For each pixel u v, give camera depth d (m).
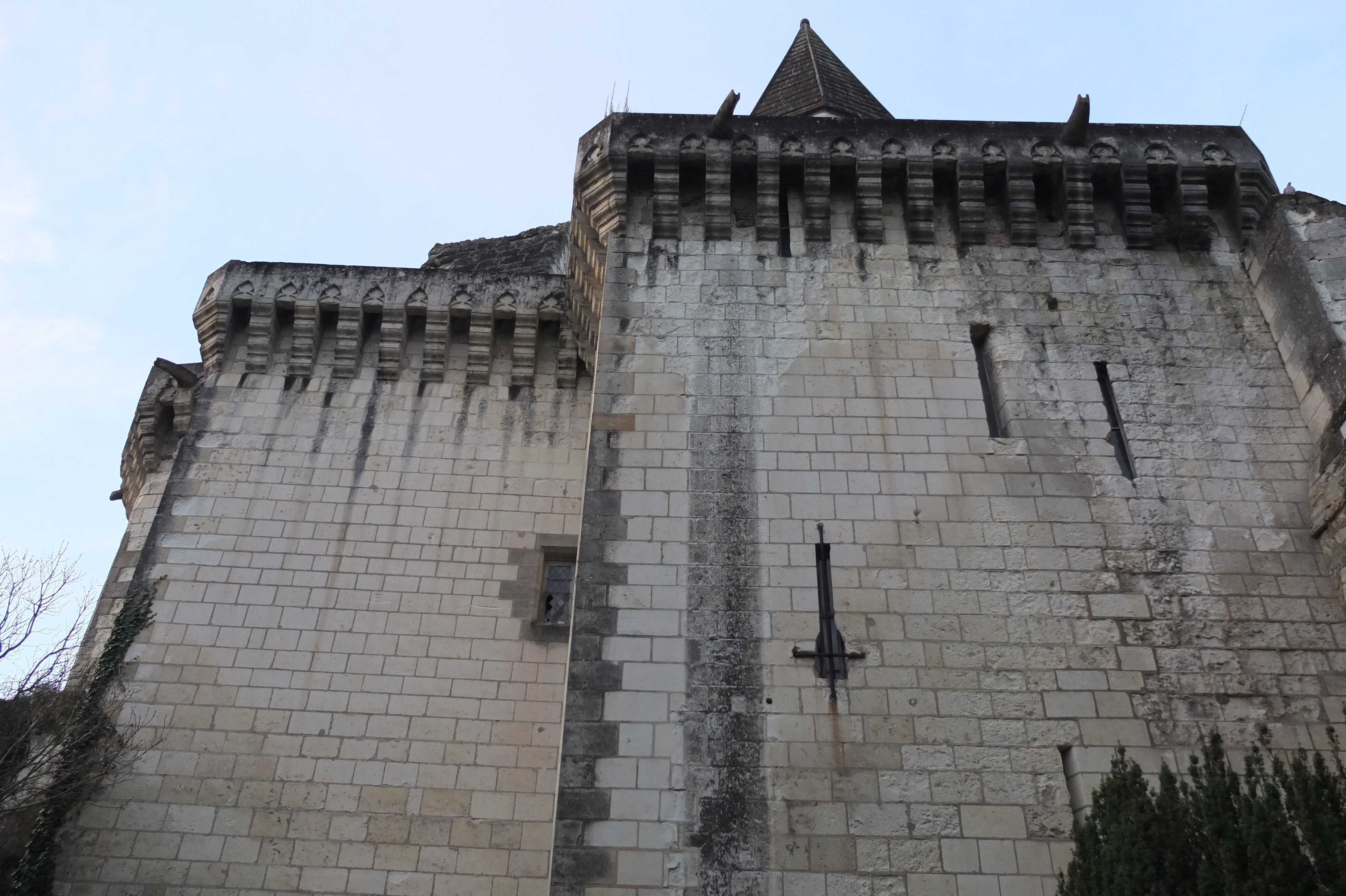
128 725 12.72
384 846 12.14
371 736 12.86
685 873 9.05
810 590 10.58
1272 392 12.13
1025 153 13.70
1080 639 10.38
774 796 9.44
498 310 16.17
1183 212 13.45
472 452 15.18
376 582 14.02
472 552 14.34
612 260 13.07
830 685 10.03
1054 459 11.55
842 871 9.09
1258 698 10.08
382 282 16.28
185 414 16.81
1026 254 13.28
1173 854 7.20
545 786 12.62
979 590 10.63
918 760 9.66
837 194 13.84
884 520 11.05
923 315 12.69
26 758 12.09
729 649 10.20
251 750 12.70
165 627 13.51
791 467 11.39
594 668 10.06
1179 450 11.68
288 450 15.05
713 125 13.69
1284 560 10.95
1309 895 6.68
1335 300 11.76
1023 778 9.60
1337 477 10.78
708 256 13.15
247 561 14.09
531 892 11.94
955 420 11.82
